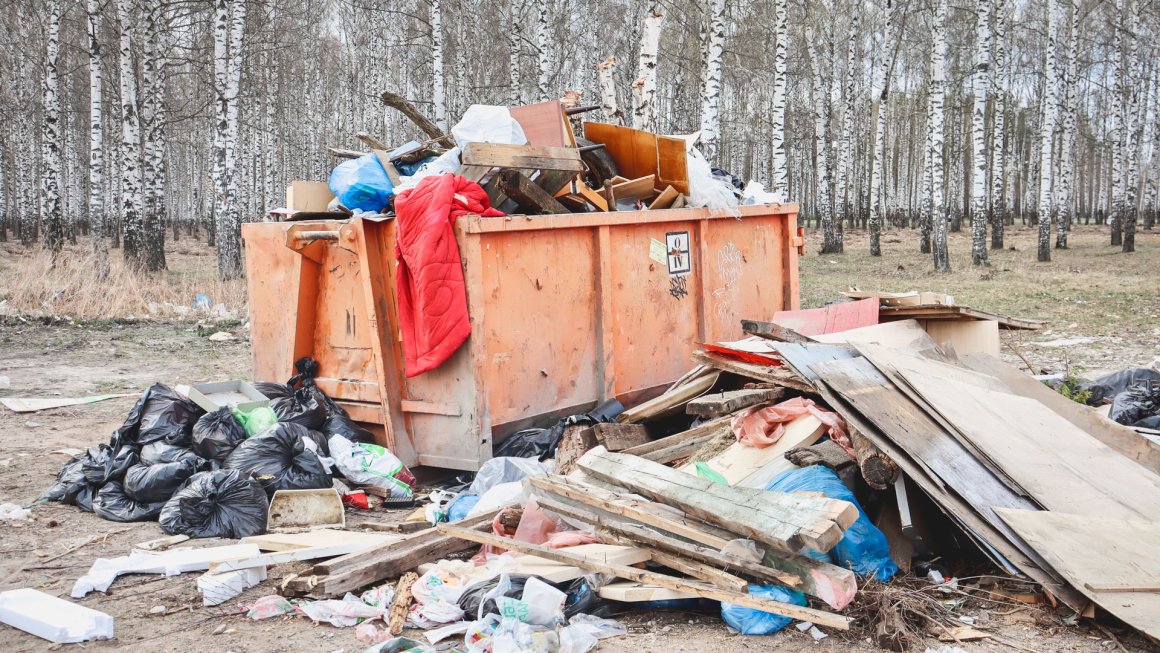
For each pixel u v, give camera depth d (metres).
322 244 6.38
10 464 6.48
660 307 7.04
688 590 3.80
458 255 5.62
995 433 4.65
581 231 6.39
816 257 30.31
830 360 5.08
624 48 37.12
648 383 6.96
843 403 4.66
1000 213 32.44
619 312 6.70
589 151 7.39
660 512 4.20
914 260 27.80
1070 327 12.70
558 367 6.28
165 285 16.16
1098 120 57.19
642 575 3.89
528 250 6.02
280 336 6.78
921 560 4.41
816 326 7.25
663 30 33.47
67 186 41.19
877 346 5.48
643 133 7.36
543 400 6.19
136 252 21.14
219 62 19.97
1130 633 3.63
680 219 7.12
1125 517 4.22
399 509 5.70
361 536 4.84
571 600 3.97
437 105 25.16
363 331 6.23
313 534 4.93
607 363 6.54
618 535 4.22
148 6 21.42
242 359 11.18
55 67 22.20
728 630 3.79
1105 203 65.25
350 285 6.27
